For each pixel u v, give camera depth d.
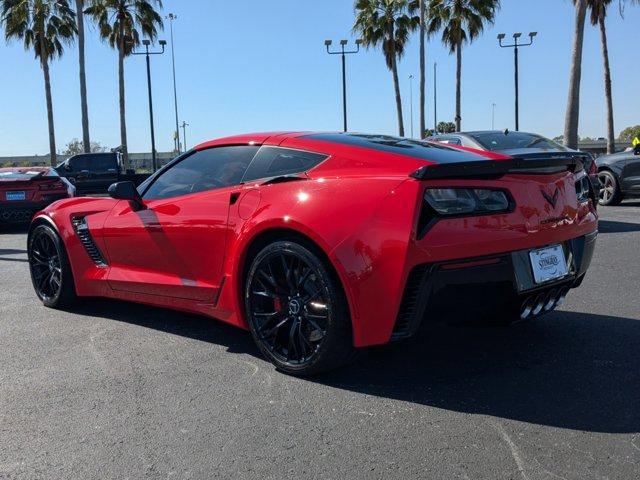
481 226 3.13
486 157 3.72
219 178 4.12
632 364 3.58
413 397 3.20
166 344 4.18
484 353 3.84
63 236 5.04
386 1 37.12
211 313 4.02
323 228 3.20
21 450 2.73
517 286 3.26
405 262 2.98
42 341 4.31
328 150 3.63
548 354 3.79
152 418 3.02
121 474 2.51
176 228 4.14
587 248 3.81
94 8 34.19
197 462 2.59
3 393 3.38
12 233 11.71
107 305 5.33
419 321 3.08
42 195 11.58
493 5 36.19
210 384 3.43
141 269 4.54
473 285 3.15
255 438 2.79
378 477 2.44
